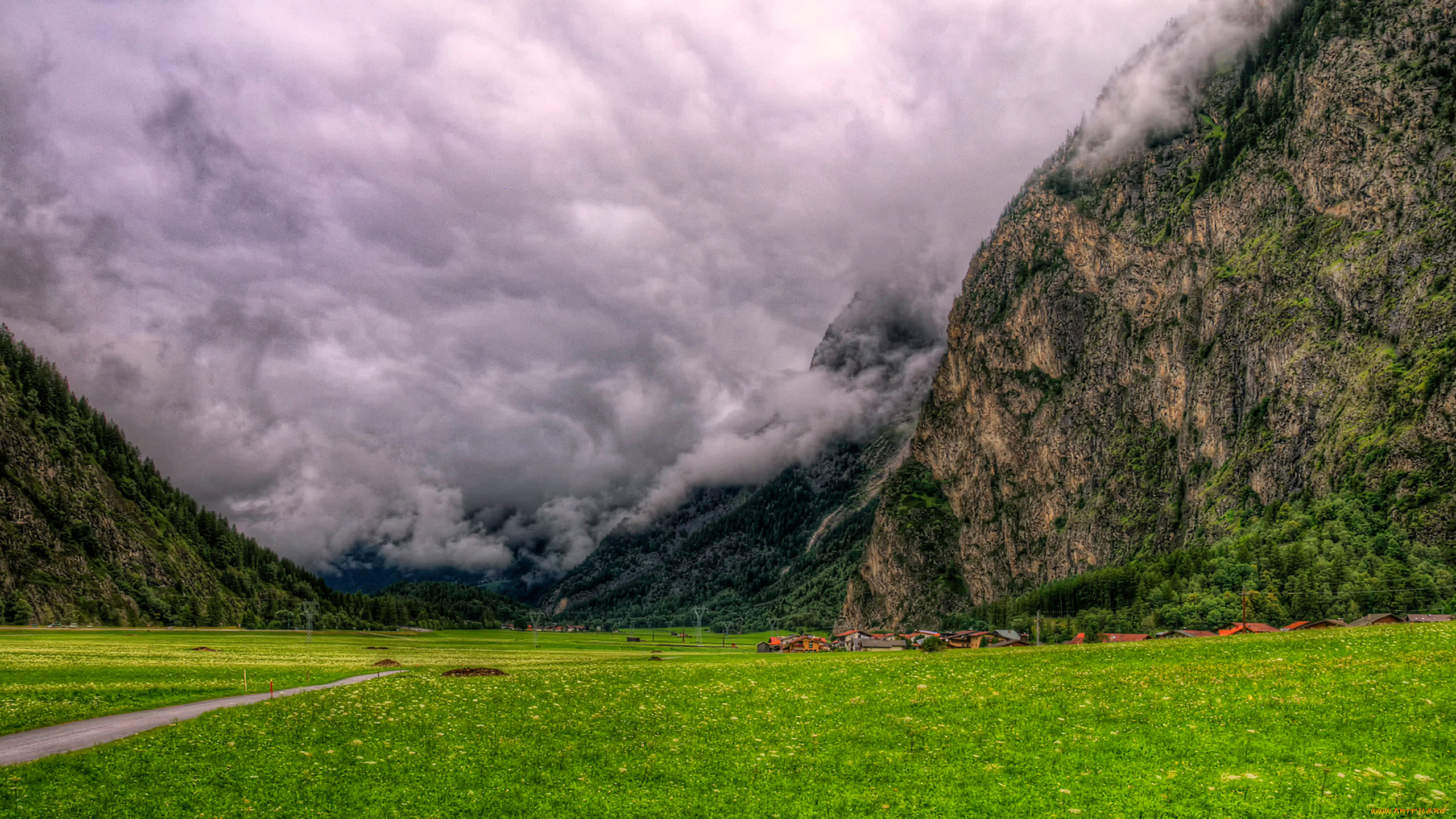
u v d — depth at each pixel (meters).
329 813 30.88
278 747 40.44
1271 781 29.95
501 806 31.31
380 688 64.44
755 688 57.31
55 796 32.84
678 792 32.53
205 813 31.06
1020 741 37.28
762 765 35.66
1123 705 43.09
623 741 40.97
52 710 54.69
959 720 42.12
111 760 37.88
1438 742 32.94
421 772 35.75
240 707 53.34
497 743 40.62
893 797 30.92
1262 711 39.12
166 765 37.19
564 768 36.09
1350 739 34.19
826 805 30.55
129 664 99.94
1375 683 43.06
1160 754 34.03
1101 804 29.14
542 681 67.12
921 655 85.75
